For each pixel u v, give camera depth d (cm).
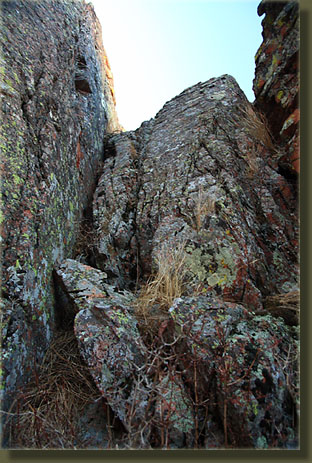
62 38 407
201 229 287
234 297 254
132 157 439
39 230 247
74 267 271
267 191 320
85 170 401
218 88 434
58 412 192
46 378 215
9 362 188
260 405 173
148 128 489
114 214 356
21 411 189
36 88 305
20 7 332
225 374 184
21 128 263
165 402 182
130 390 188
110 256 319
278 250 290
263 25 384
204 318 212
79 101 435
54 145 304
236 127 370
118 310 224
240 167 332
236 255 265
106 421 191
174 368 193
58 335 250
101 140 512
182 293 256
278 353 194
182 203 317
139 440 171
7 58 275
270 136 373
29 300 218
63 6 461
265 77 367
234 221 282
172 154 380
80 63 477
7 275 208
